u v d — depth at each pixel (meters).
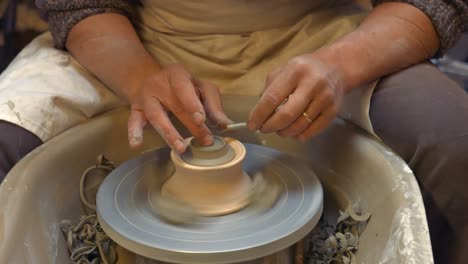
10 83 1.04
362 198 0.92
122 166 0.91
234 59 1.15
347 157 0.97
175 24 1.15
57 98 1.01
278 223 0.77
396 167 0.86
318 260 0.89
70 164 0.97
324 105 0.84
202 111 0.84
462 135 0.84
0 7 1.96
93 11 1.12
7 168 0.92
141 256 0.80
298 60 0.87
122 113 1.07
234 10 1.09
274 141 1.08
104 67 1.05
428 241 0.71
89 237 0.89
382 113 0.95
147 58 1.04
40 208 0.85
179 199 0.81
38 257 0.79
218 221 0.79
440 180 0.84
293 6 1.11
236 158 0.82
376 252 0.80
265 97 0.83
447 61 2.00
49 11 1.14
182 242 0.73
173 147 0.82
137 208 0.82
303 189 0.85
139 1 1.26
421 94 0.93
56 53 1.13
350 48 0.95
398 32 1.00
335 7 1.19
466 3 1.02
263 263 0.78
